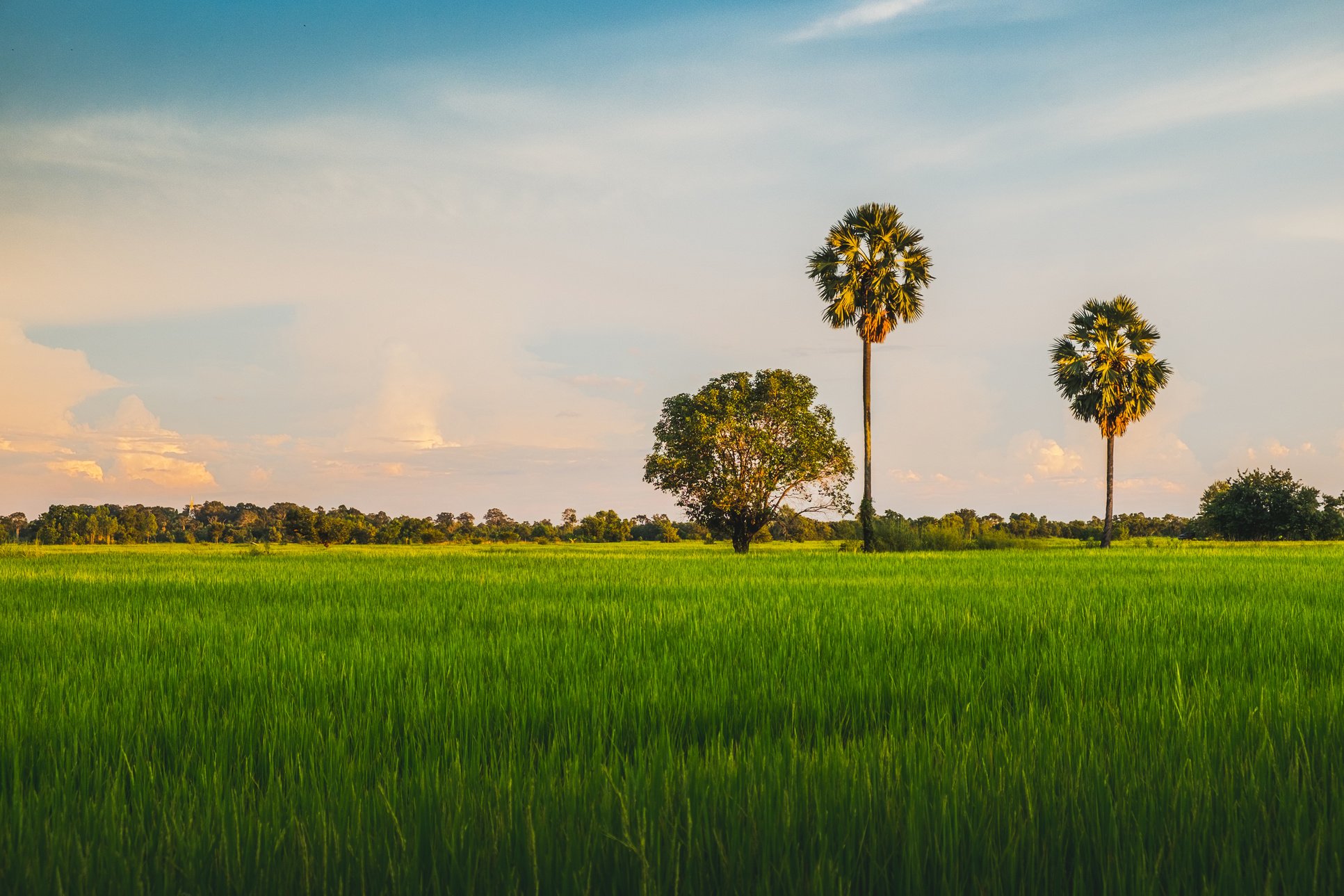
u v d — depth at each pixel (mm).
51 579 20250
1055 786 3420
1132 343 45469
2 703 5773
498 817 3061
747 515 45500
